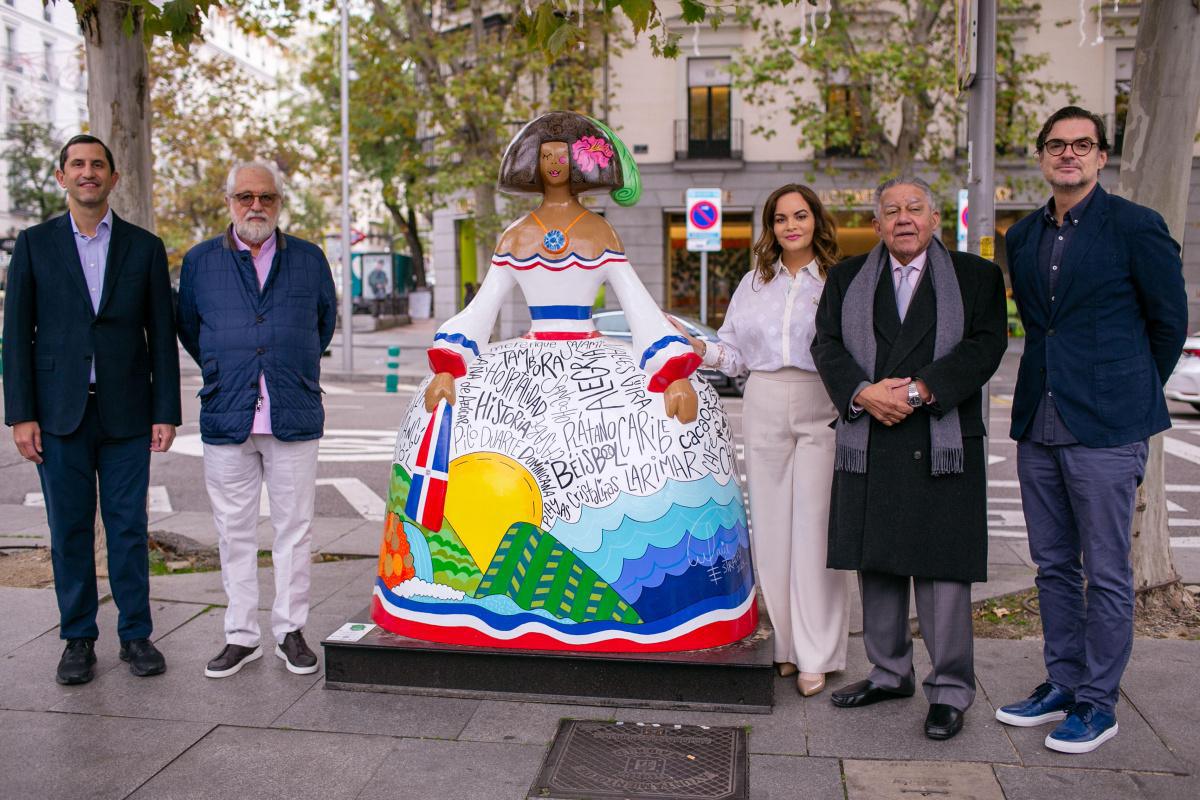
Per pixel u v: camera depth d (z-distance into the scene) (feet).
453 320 12.72
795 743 10.94
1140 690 12.17
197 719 11.63
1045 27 67.21
